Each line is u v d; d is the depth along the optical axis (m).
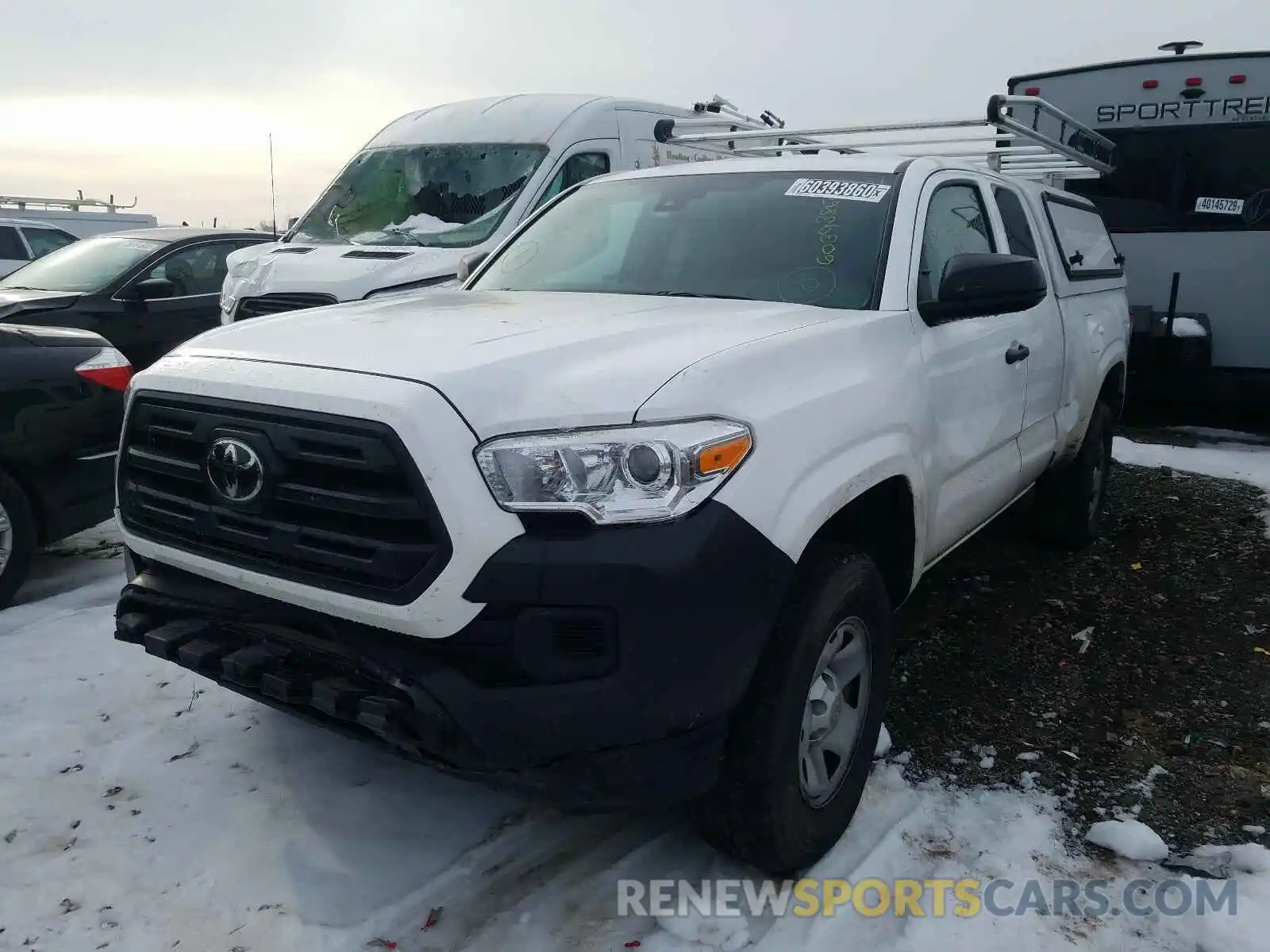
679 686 2.34
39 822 3.04
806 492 2.63
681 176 4.27
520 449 2.33
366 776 3.31
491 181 7.64
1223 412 10.02
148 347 8.07
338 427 2.41
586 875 2.86
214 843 2.96
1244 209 8.56
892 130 5.09
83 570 5.28
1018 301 3.56
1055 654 4.38
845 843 3.02
